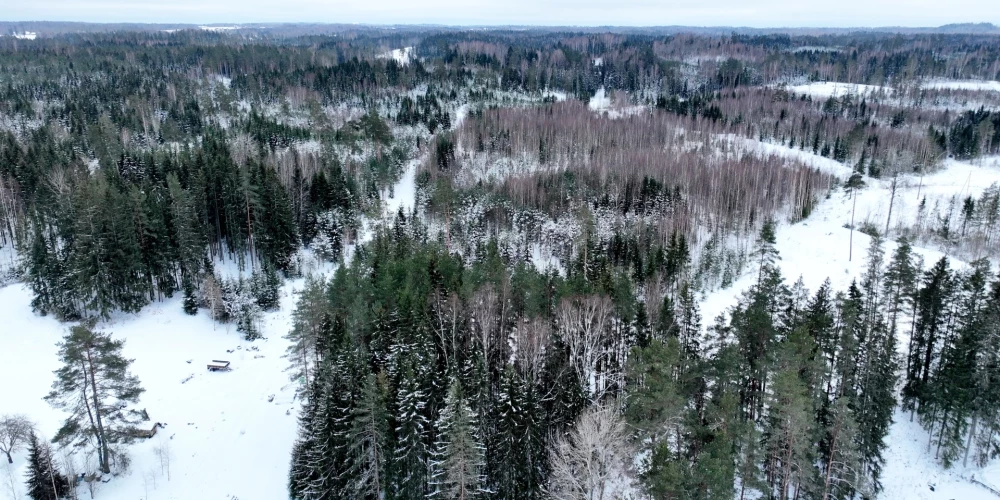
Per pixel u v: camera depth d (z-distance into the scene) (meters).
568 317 56.31
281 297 87.25
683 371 47.19
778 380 39.62
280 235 93.88
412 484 43.12
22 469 48.91
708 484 35.31
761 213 119.38
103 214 76.44
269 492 49.94
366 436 43.41
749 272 96.88
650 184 121.56
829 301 60.62
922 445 52.88
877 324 51.91
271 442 56.06
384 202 131.38
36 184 100.56
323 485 44.78
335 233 101.50
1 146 121.38
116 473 50.12
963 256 91.69
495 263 72.12
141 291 79.88
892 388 49.34
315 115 188.75
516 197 123.19
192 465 52.75
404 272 67.12
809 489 42.09
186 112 177.00
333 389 45.22
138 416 58.03
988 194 106.00
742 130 190.75
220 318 80.12
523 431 43.72
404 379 44.72
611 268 83.00
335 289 65.44
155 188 97.44
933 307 55.19
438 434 45.28
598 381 58.16
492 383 54.28
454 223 111.69
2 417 55.28
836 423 40.72
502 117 190.62
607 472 40.56
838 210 120.12
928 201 117.75
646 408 42.34
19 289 84.62
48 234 89.56
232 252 97.94
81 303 78.75
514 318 60.88
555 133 173.50
